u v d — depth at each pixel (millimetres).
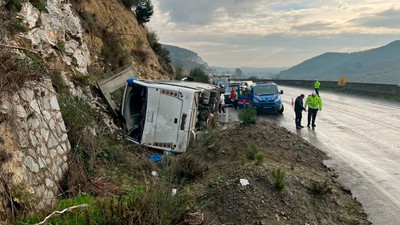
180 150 10484
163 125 10523
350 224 6301
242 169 7598
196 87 11844
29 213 4805
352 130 15172
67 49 11094
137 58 20234
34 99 6000
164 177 7004
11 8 8141
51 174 5941
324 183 7309
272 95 21438
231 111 23422
